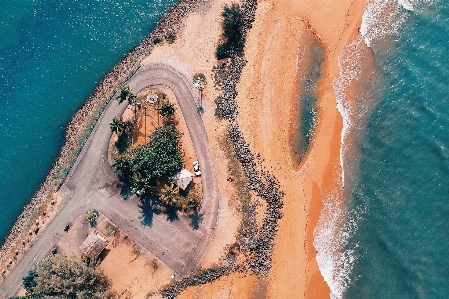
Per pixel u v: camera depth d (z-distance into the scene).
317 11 66.19
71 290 57.53
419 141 60.91
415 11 65.50
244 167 62.72
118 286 61.62
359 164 62.28
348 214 60.94
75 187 64.38
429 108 61.41
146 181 60.66
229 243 61.25
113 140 64.56
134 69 65.81
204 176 62.69
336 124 63.69
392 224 59.22
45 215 64.31
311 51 65.50
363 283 58.41
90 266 60.41
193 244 61.75
